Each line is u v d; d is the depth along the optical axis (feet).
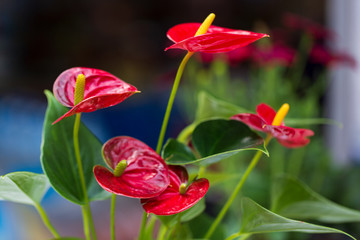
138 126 10.29
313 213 2.93
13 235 6.37
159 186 2.40
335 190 5.73
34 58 13.85
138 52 13.73
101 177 2.37
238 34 2.28
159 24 13.69
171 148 2.56
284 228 2.46
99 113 10.50
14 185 2.58
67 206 7.52
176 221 2.71
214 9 12.14
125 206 7.41
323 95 8.09
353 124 8.03
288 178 2.88
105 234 6.32
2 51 13.64
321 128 8.07
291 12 10.27
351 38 7.66
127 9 13.83
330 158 6.14
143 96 10.55
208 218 3.08
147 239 2.88
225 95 5.47
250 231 2.58
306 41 5.53
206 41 2.33
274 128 2.49
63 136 2.75
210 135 2.61
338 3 7.71
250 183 5.01
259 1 11.10
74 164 2.73
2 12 13.62
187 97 5.91
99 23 14.01
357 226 5.08
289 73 6.98
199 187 2.41
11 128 10.55
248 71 7.19
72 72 2.52
